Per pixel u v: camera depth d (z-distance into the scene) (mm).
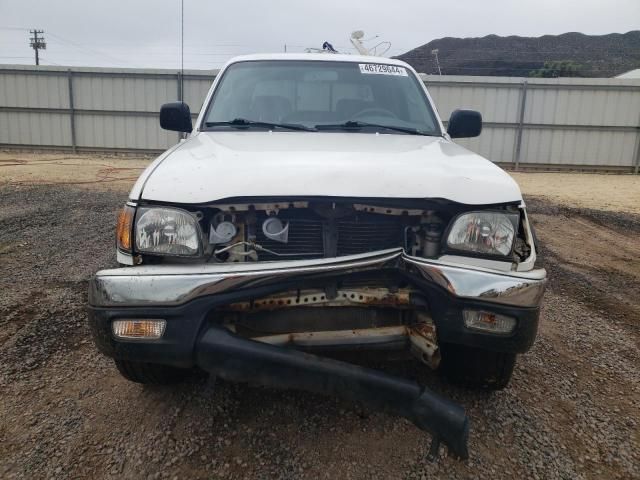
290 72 3621
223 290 1935
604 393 2771
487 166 2438
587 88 18750
